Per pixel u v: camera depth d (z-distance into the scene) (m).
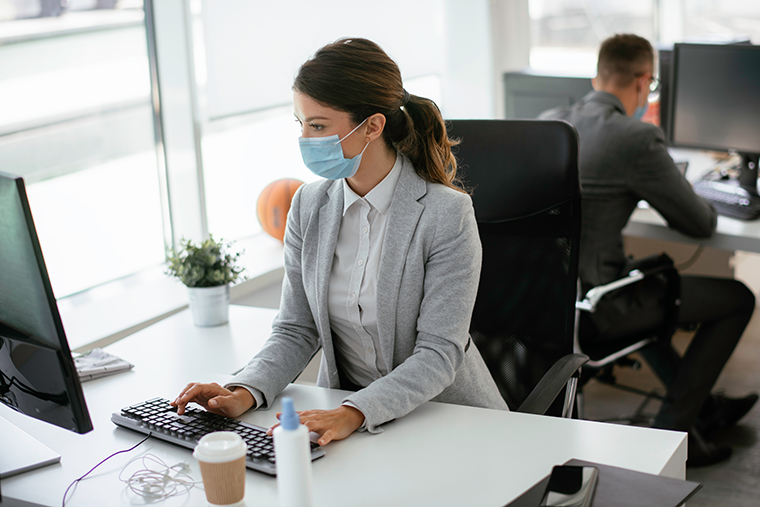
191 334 1.96
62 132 2.28
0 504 1.02
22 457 1.15
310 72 1.27
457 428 1.19
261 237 2.97
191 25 2.48
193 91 2.53
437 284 1.33
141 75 2.46
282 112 2.88
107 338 2.10
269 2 2.72
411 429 1.20
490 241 1.71
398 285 1.34
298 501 0.93
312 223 1.43
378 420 1.18
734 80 2.68
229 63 2.63
